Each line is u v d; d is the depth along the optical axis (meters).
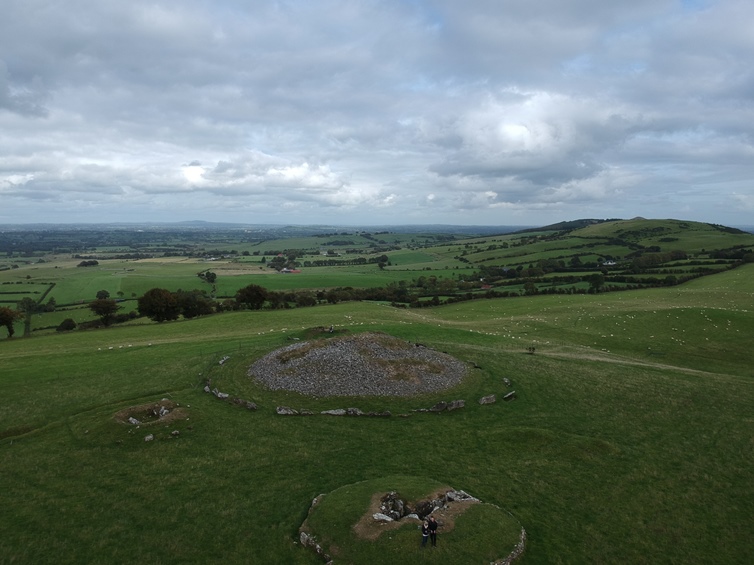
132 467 34.09
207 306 117.00
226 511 28.86
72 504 29.52
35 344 77.69
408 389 48.59
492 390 50.25
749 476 34.22
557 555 25.59
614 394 50.25
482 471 34.22
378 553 24.28
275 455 36.12
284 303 127.94
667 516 29.39
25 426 40.72
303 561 24.52
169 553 25.12
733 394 50.69
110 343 76.31
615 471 34.56
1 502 29.70
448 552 24.34
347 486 30.75
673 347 76.88
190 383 52.06
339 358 53.31
